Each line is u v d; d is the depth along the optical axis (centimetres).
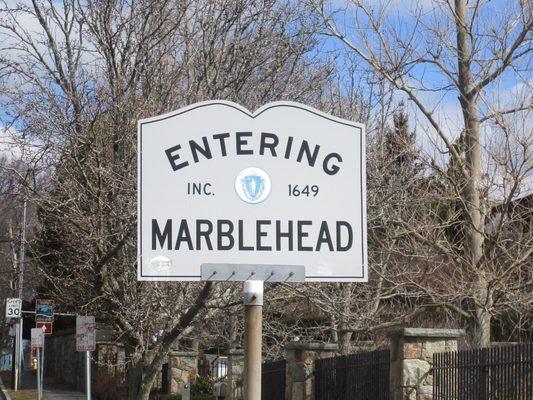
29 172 1477
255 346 616
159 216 638
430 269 1416
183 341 2670
